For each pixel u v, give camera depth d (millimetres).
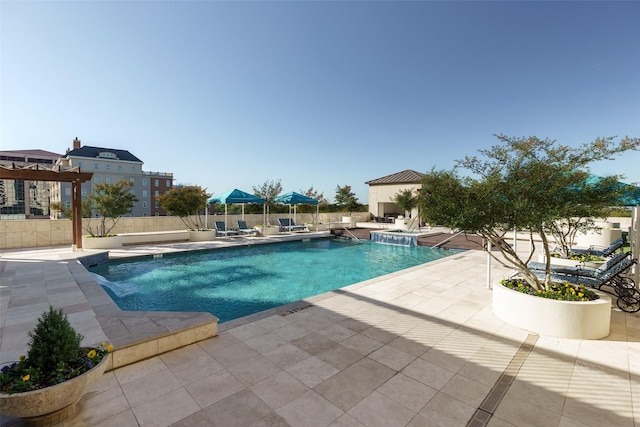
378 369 3152
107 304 4664
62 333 2232
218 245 12805
